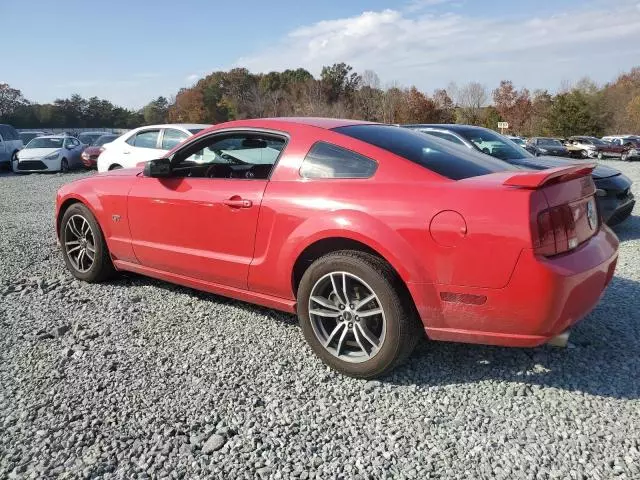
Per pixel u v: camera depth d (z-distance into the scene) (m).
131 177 4.50
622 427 2.62
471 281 2.76
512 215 2.67
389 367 3.04
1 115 81.75
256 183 3.61
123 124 92.69
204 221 3.84
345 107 53.22
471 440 2.54
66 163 19.69
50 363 3.32
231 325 3.93
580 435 2.56
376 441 2.54
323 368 3.28
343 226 3.09
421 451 2.47
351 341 3.26
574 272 2.72
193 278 4.08
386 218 2.98
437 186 2.96
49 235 7.11
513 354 3.42
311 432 2.62
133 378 3.14
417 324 3.03
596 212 3.27
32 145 19.84
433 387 3.04
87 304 4.37
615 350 3.45
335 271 3.13
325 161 3.39
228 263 3.72
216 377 3.16
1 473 2.31
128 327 3.89
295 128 3.62
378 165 3.20
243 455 2.44
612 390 2.97
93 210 4.63
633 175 18.94
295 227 3.32
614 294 4.48
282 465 2.37
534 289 2.65
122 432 2.61
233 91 72.38
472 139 7.61
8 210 9.79
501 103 58.53
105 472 2.32
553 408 2.80
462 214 2.78
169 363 3.33
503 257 2.68
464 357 3.40
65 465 2.36
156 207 4.14
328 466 2.37
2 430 2.62
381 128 3.78
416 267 2.87
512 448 2.48
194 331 3.82
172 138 10.48
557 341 2.81
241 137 3.91
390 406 2.85
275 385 3.07
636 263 5.48
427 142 3.67
